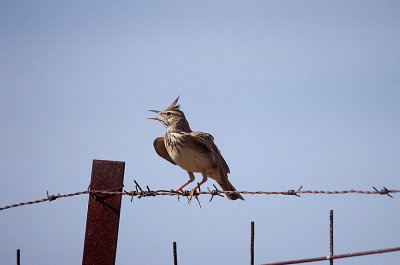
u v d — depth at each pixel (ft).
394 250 29.94
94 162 39.22
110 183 38.81
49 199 40.91
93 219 38.58
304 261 32.55
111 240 38.14
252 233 33.45
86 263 38.22
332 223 32.17
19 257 37.37
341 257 31.60
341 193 36.40
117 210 38.40
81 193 39.47
